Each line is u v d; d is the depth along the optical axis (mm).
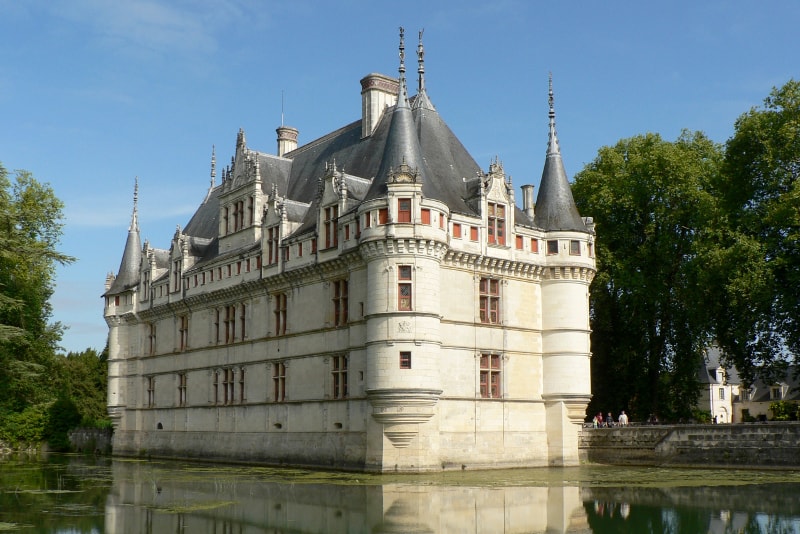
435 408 44906
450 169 51906
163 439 65812
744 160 54094
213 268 60625
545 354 51812
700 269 52656
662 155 57938
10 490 37125
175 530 24812
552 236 52344
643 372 60375
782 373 52875
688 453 47031
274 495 33656
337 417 48125
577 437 51688
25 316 58688
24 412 84562
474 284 48844
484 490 35062
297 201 57531
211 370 60469
